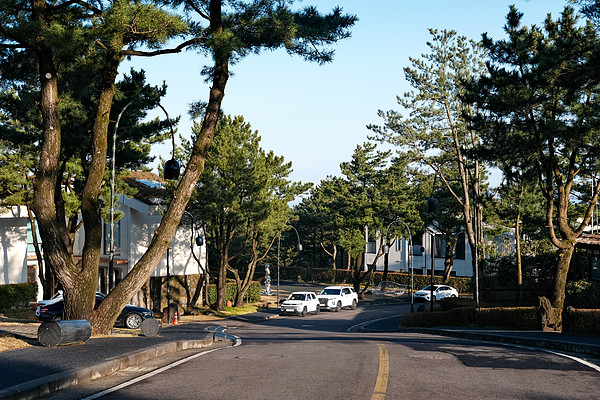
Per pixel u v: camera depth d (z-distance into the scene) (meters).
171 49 17.03
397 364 10.79
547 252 43.94
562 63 20.06
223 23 17.69
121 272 42.97
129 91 27.09
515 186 40.06
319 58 19.77
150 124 28.84
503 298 41.28
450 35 43.09
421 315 33.25
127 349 11.55
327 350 13.91
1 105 27.33
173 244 44.88
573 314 20.22
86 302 16.88
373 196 64.31
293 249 95.44
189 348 14.41
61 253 16.56
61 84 25.88
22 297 36.12
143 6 14.70
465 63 43.09
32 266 40.22
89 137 27.12
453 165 54.25
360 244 64.75
